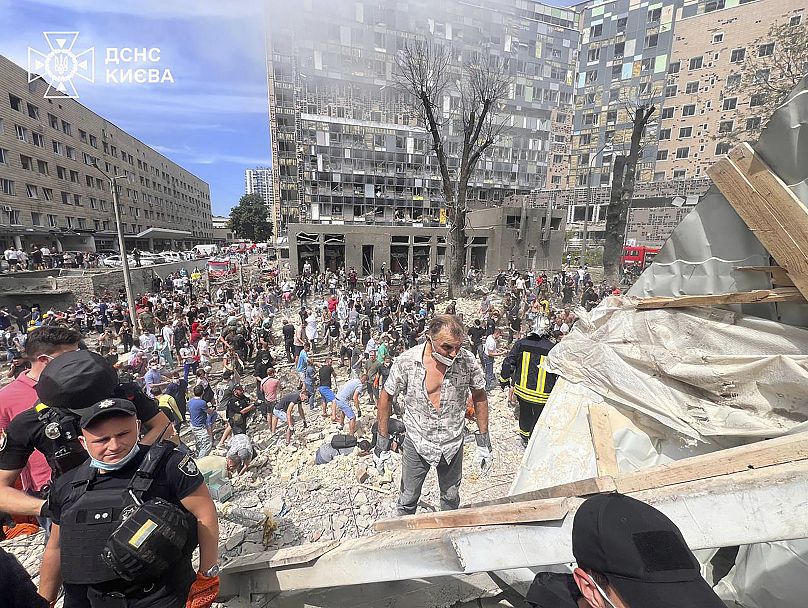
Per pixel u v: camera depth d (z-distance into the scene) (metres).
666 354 2.49
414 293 21.22
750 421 2.00
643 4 46.19
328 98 39.94
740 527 1.26
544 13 48.56
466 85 30.05
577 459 2.57
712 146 42.38
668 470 1.56
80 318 17.83
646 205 43.06
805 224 1.83
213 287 31.52
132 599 1.60
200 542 1.82
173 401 3.99
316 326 15.09
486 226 36.69
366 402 9.26
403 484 2.96
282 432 7.95
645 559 0.90
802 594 1.49
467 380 2.71
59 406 1.76
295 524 3.70
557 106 51.44
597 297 17.58
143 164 64.50
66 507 1.63
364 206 42.16
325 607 2.34
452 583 2.38
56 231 37.75
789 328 2.03
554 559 1.46
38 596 1.32
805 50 22.20
